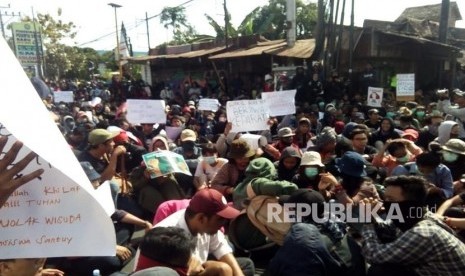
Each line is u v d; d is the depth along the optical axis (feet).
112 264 12.06
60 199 3.91
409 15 93.81
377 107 31.91
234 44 64.80
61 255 3.89
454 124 20.31
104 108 42.24
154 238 6.56
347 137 20.81
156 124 27.04
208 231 8.59
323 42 46.14
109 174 14.16
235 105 22.11
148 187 15.28
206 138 27.50
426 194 9.91
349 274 10.12
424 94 51.29
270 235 13.09
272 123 25.99
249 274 11.41
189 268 7.07
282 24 81.76
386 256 9.36
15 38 88.58
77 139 22.09
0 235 3.89
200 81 69.62
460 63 61.26
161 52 82.84
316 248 9.88
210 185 16.53
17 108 3.16
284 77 45.42
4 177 3.39
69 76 124.77
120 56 95.76
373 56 50.24
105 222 3.92
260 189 13.17
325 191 13.03
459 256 8.92
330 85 40.65
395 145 17.43
